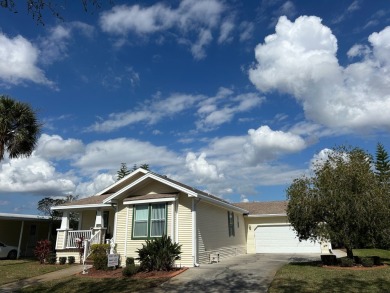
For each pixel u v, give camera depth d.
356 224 14.69
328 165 16.22
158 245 15.32
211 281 12.87
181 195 17.81
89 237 21.16
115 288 12.35
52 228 31.00
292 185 16.83
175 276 13.98
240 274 14.02
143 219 18.02
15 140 18.28
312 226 16.09
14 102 18.73
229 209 23.16
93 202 22.34
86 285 13.12
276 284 11.65
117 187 23.31
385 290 10.41
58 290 12.58
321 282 11.73
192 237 16.89
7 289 13.31
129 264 15.28
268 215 27.03
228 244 22.34
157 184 18.73
